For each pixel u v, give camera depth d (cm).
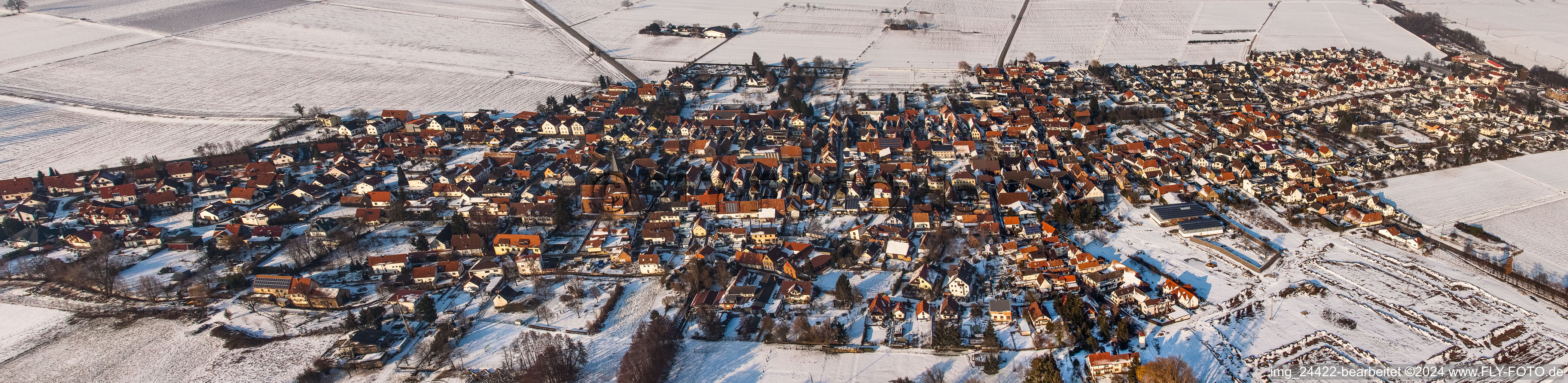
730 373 14850
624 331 16288
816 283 18012
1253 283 17350
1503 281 17162
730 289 17362
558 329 16400
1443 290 16788
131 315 17288
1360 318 15838
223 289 18200
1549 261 18062
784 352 15400
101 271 18300
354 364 15175
